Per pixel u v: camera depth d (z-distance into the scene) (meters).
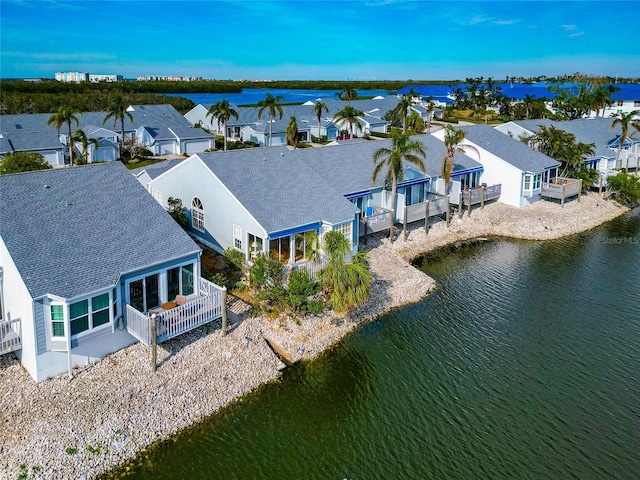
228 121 93.19
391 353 26.47
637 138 67.56
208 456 19.27
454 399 23.14
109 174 27.44
